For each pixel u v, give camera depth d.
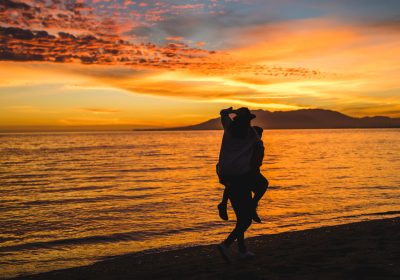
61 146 110.19
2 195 19.94
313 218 11.64
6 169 38.41
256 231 9.81
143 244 9.16
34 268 7.33
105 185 23.97
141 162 46.41
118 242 9.45
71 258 8.08
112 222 12.09
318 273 4.12
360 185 20.75
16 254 8.47
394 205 14.00
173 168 37.28
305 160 44.66
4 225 11.98
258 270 4.45
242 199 4.62
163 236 9.91
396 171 29.70
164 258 6.63
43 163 46.66
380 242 5.83
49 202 17.25
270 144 105.88
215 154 65.12
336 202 14.93
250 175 4.59
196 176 29.20
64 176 30.83
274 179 24.52
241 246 5.15
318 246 5.86
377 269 4.11
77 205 16.17
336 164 37.91
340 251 5.29
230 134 4.61
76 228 11.35
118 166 40.69
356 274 3.98
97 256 8.19
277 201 15.25
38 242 9.60
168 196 18.12
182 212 13.48
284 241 7.24
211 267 4.94
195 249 7.45
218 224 11.16
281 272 4.30
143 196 18.36
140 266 6.01
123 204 15.98
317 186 20.61
